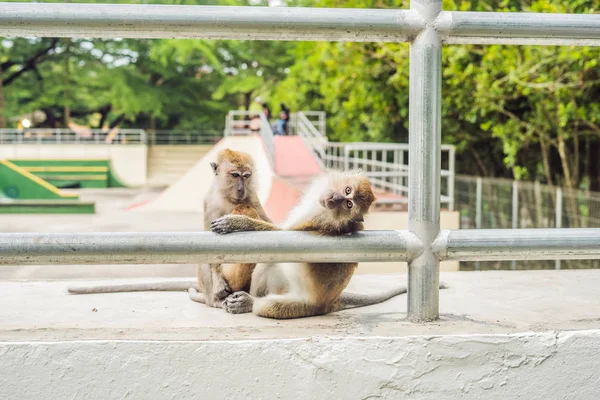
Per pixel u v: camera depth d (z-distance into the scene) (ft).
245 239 7.29
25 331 7.11
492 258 7.52
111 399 6.54
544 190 41.47
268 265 11.72
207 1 105.19
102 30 7.18
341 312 10.09
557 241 7.47
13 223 64.23
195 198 73.56
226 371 6.59
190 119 149.38
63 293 10.94
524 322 7.75
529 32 7.50
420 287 7.59
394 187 47.62
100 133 145.59
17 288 11.34
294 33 7.33
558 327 7.41
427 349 6.77
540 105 46.39
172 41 117.39
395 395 6.75
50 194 92.38
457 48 43.34
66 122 140.05
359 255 7.43
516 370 6.85
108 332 7.06
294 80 106.52
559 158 61.21
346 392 6.70
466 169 74.28
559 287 10.85
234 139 71.20
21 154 120.67
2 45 120.57
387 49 49.34
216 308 10.43
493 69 42.09
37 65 129.59
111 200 96.84
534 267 43.16
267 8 7.32
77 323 8.18
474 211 49.57
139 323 8.23
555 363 6.89
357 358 6.71
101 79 126.11
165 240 7.16
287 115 90.22
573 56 36.99
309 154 71.97
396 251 7.49
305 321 8.32
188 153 134.31
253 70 131.75
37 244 6.99
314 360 6.66
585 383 6.91
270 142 67.77
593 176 57.31
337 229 10.38
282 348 6.64
